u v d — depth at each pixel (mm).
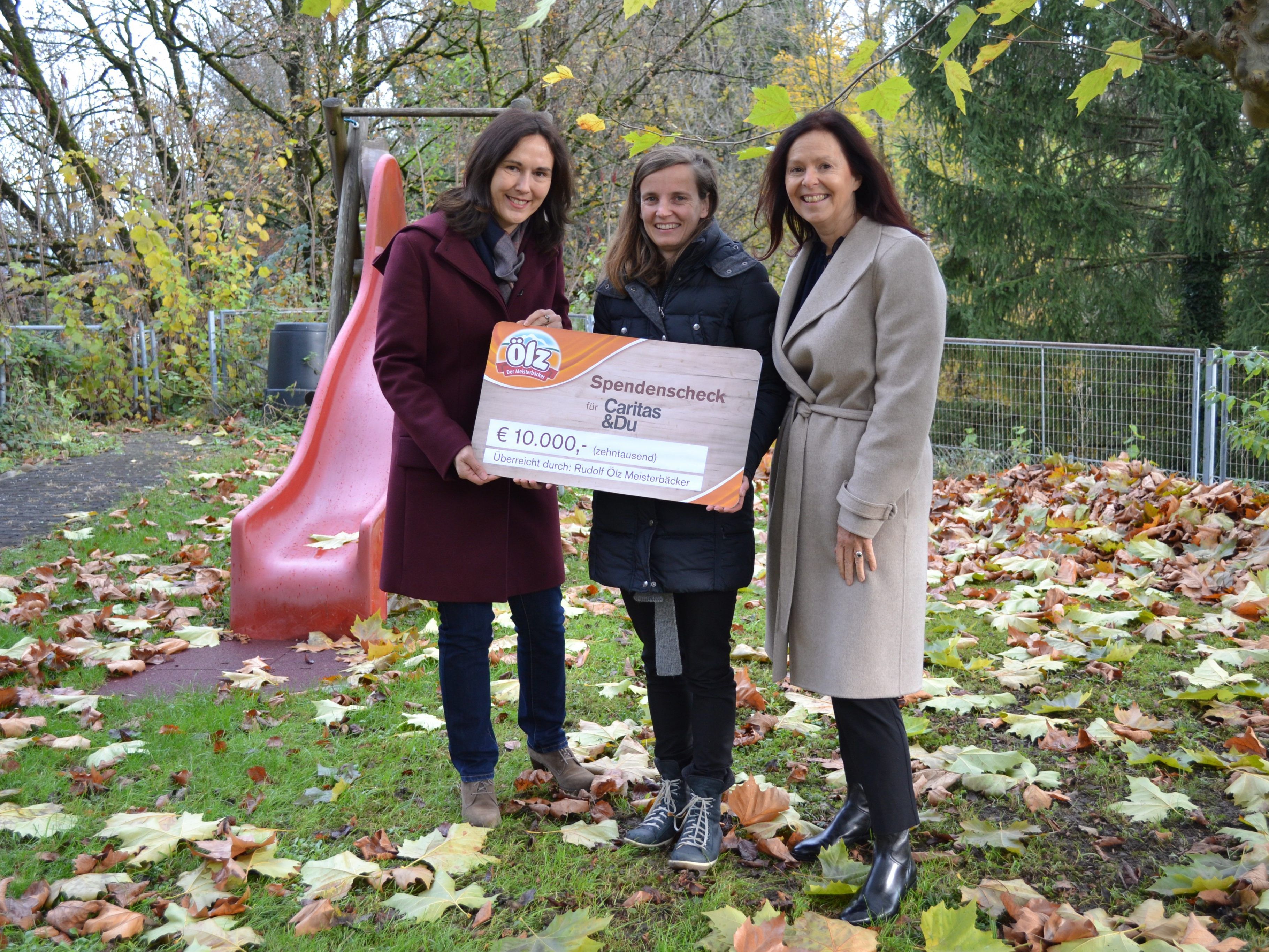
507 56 14680
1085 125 14594
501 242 2816
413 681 3814
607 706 3631
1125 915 2320
